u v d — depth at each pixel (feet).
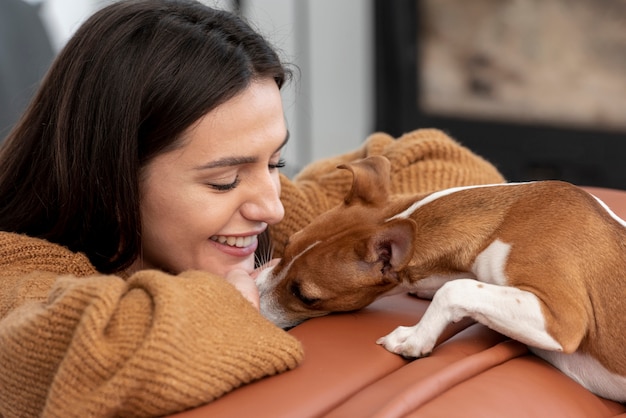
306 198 7.61
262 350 4.81
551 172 16.25
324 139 18.97
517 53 16.03
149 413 4.49
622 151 15.43
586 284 5.59
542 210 5.87
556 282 5.49
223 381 4.62
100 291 4.48
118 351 4.36
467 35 16.42
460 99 16.79
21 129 6.43
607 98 15.38
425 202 6.38
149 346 4.35
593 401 5.41
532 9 15.70
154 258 6.36
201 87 5.63
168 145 5.69
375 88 17.52
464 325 5.90
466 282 5.48
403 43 16.97
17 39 14.90
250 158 5.81
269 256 7.25
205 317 4.75
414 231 5.78
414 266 6.23
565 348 5.33
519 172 16.56
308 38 18.34
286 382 4.80
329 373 4.93
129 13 6.03
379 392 4.67
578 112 15.70
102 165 5.88
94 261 6.22
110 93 5.81
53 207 6.26
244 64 5.80
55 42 15.97
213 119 5.63
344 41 18.28
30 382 4.67
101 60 5.89
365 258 6.09
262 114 5.81
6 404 4.86
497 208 6.07
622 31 14.97
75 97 5.97
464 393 4.72
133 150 5.76
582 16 15.25
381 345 5.40
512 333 5.37
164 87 5.66
